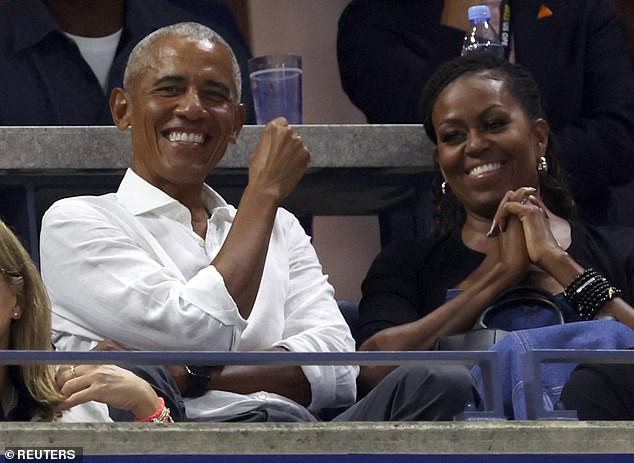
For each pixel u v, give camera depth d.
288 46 20.95
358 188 17.30
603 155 17.28
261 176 13.78
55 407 11.23
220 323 13.00
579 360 10.33
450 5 17.61
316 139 16.59
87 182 16.53
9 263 11.55
